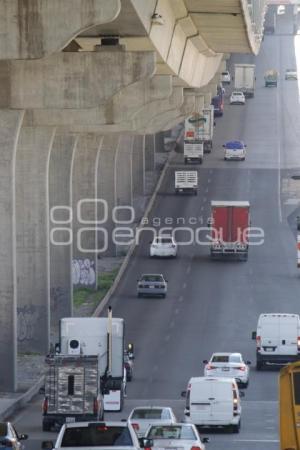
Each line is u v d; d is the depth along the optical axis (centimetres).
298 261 19188
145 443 6725
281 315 13388
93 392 9688
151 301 17150
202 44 15500
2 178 12131
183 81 15938
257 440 9231
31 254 14212
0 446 7088
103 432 6028
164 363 13575
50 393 9700
